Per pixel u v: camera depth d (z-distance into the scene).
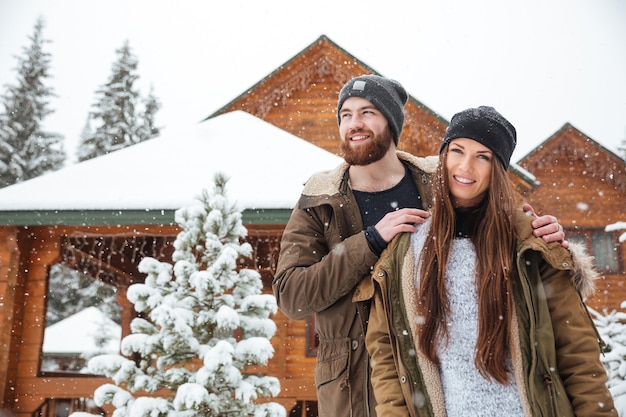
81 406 9.85
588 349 2.18
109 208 8.52
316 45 14.26
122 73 40.88
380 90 2.97
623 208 16.95
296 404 9.84
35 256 9.07
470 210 2.46
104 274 12.09
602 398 2.12
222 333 5.99
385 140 2.94
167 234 9.05
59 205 8.56
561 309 2.24
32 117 36.56
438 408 2.21
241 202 8.35
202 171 9.53
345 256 2.53
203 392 5.29
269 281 10.95
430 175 3.00
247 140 11.02
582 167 17.25
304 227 2.86
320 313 2.70
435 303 2.30
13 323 8.73
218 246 6.13
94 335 23.62
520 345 2.17
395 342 2.33
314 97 14.46
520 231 2.31
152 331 5.90
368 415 2.50
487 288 2.24
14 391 8.76
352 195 2.89
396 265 2.41
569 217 16.94
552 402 2.11
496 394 2.17
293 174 9.30
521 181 12.53
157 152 10.62
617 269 16.38
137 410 5.28
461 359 2.24
